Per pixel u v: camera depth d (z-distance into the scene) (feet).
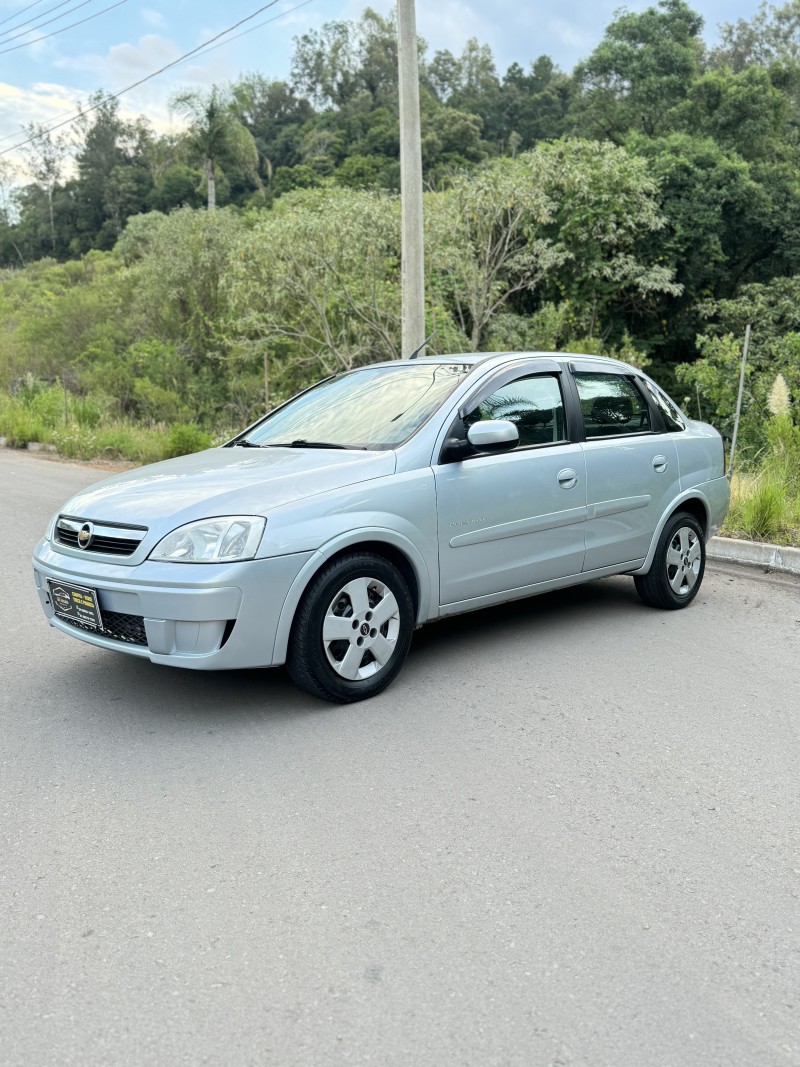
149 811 11.07
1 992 7.83
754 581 23.30
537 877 9.62
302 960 8.24
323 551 13.64
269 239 49.78
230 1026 7.41
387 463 14.93
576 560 17.83
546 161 54.49
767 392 45.85
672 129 107.86
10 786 11.76
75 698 14.96
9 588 22.38
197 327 86.07
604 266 68.18
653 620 19.51
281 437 17.30
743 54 175.52
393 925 8.76
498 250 56.34
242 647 13.14
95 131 319.27
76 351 94.73
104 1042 7.23
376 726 13.62
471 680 15.66
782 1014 7.58
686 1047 7.18
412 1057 7.06
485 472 15.99
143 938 8.58
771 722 13.97
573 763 12.42
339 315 54.70
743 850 10.25
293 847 10.21
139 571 13.09
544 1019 7.48
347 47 349.61
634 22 115.85
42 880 9.58
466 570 15.87
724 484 21.34
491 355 17.80
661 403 20.44
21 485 41.01
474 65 342.85
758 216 81.66
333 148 259.19
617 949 8.42
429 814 10.96
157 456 50.85
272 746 12.92
